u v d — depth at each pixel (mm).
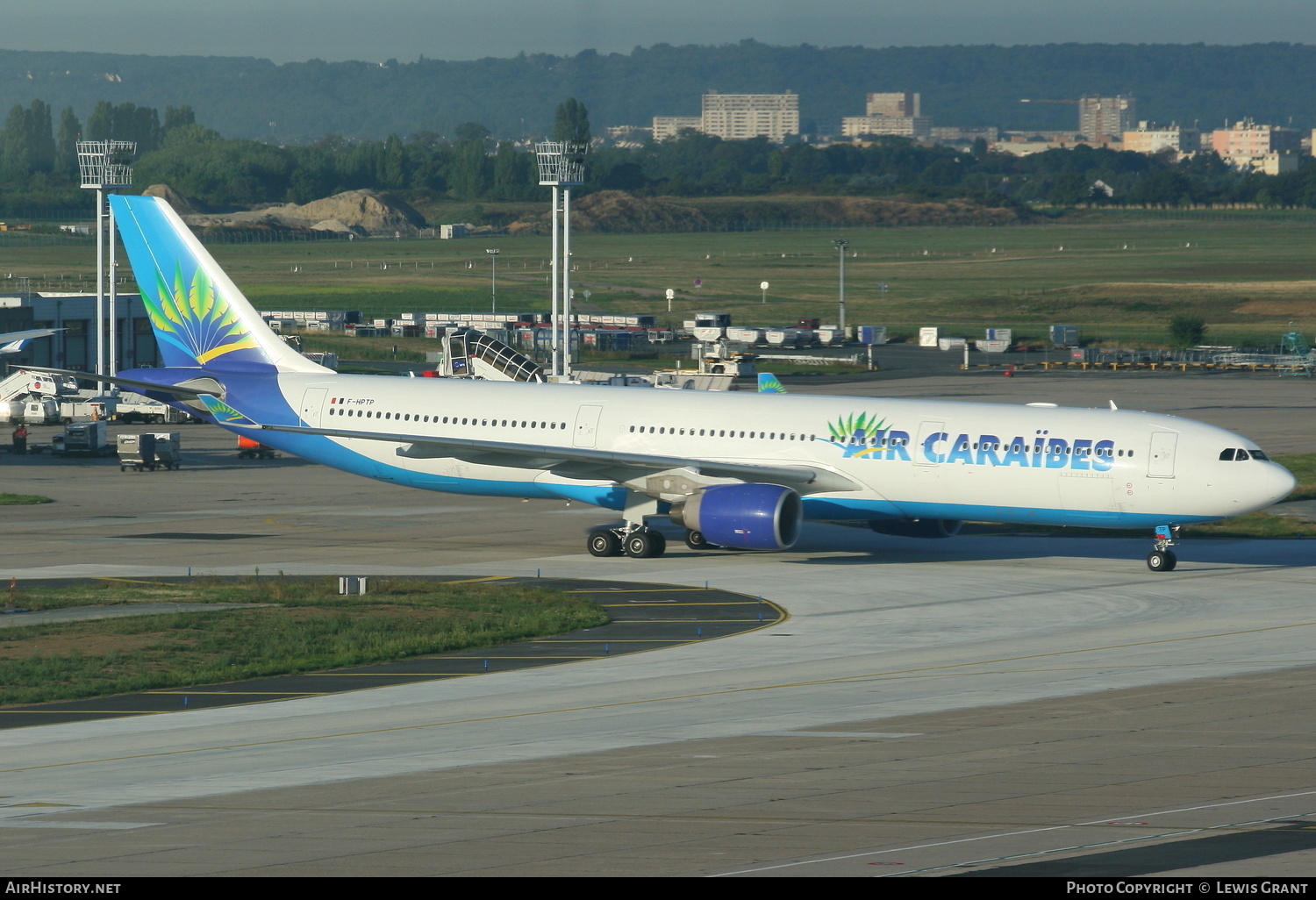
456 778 103250
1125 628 168000
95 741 120750
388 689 142000
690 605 186000
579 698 134875
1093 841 85062
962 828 88250
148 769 108750
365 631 167875
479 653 159125
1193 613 177125
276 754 113812
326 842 86375
